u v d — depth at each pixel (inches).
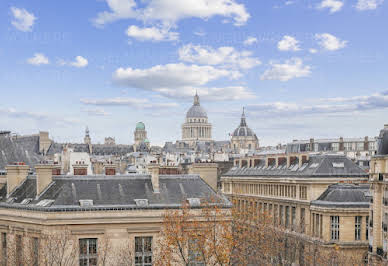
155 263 2437.3
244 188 5497.1
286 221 4480.8
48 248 2429.9
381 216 2859.3
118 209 2716.5
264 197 4901.6
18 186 3105.3
